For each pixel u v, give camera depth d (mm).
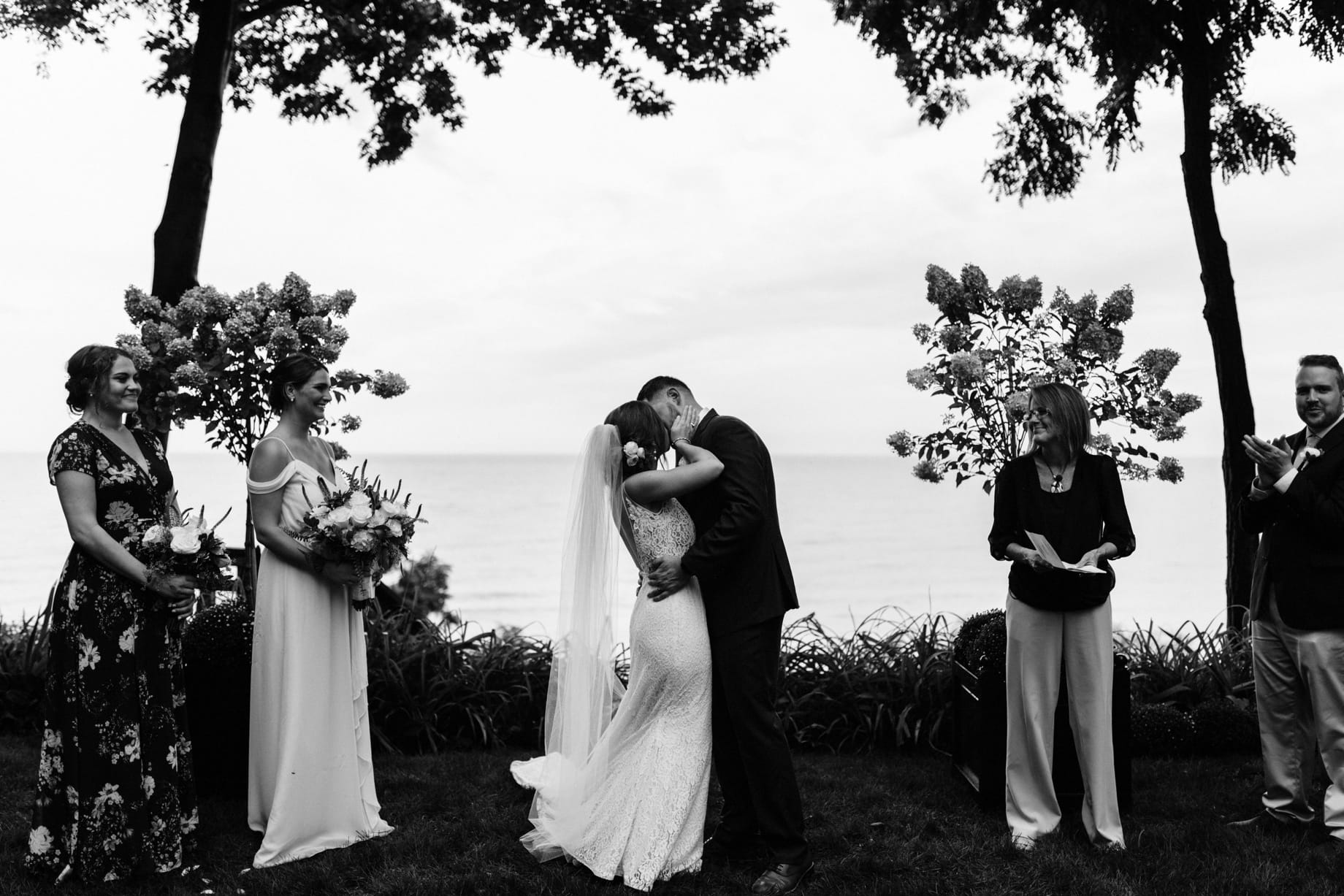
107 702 3545
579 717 3887
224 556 3668
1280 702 4266
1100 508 4129
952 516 72250
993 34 7797
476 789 4742
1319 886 3553
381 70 8219
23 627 6660
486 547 54031
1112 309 5043
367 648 5824
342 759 4047
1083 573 3881
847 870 3787
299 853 3881
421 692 5738
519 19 7582
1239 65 7207
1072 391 4145
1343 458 4074
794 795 3709
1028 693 4145
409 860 3834
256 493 4016
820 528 62094
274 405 4270
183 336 5609
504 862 3859
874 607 29781
